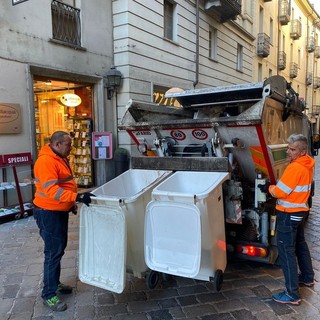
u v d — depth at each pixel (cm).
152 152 444
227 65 1509
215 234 305
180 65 1138
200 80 1281
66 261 434
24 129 684
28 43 679
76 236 534
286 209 319
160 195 292
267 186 348
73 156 919
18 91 666
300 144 315
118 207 296
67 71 769
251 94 464
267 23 2041
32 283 370
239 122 337
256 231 363
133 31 903
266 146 347
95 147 854
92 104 881
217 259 310
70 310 316
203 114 542
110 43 897
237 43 1612
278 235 328
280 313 306
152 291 353
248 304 323
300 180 312
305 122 642
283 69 2403
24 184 638
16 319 301
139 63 933
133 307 321
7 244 495
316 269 400
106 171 901
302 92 3156
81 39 809
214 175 341
